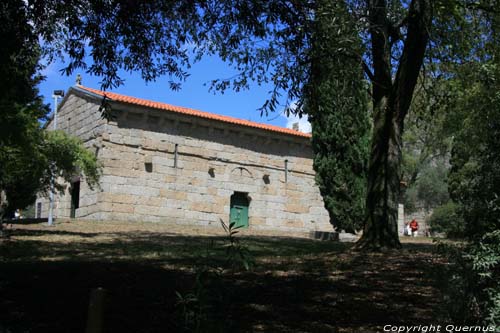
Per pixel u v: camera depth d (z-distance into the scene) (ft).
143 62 36.88
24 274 29.78
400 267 34.30
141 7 33.45
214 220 91.66
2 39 29.53
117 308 23.11
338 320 22.35
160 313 22.35
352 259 37.93
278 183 101.14
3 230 50.34
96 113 85.30
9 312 22.21
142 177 84.99
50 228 66.33
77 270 31.42
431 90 57.36
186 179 89.45
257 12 31.24
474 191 16.87
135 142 85.05
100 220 79.61
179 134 89.71
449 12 44.52
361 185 70.23
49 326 20.68
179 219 87.76
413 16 42.80
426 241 70.13
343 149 69.92
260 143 99.66
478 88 58.18
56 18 33.99
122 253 40.63
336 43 33.73
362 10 43.34
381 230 42.93
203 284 16.60
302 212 103.35
